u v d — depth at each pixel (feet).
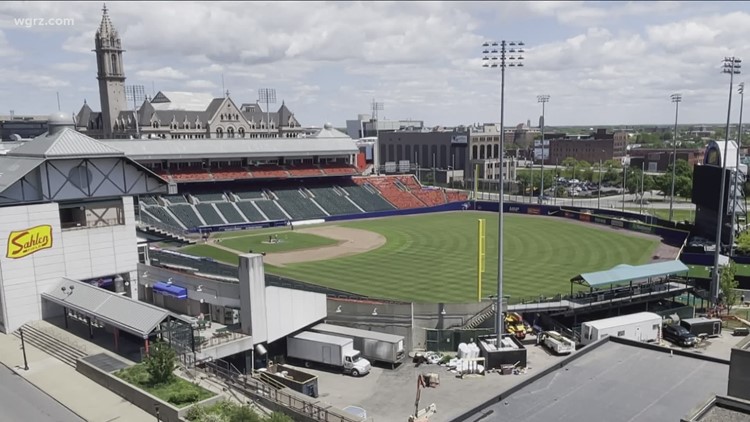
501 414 87.35
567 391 94.94
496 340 167.53
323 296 183.83
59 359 156.66
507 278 254.27
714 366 104.53
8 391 138.10
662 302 221.46
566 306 198.59
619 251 311.88
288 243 348.79
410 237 369.71
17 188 178.40
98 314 159.84
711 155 317.63
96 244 193.47
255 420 111.86
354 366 158.81
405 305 186.70
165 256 224.33
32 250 179.73
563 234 369.09
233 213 422.41
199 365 145.48
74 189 188.34
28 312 180.65
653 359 108.47
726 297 213.87
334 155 505.66
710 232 314.96
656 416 85.81
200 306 181.16
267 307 163.02
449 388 150.00
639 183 636.07
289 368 155.22
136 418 123.65
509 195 626.23
